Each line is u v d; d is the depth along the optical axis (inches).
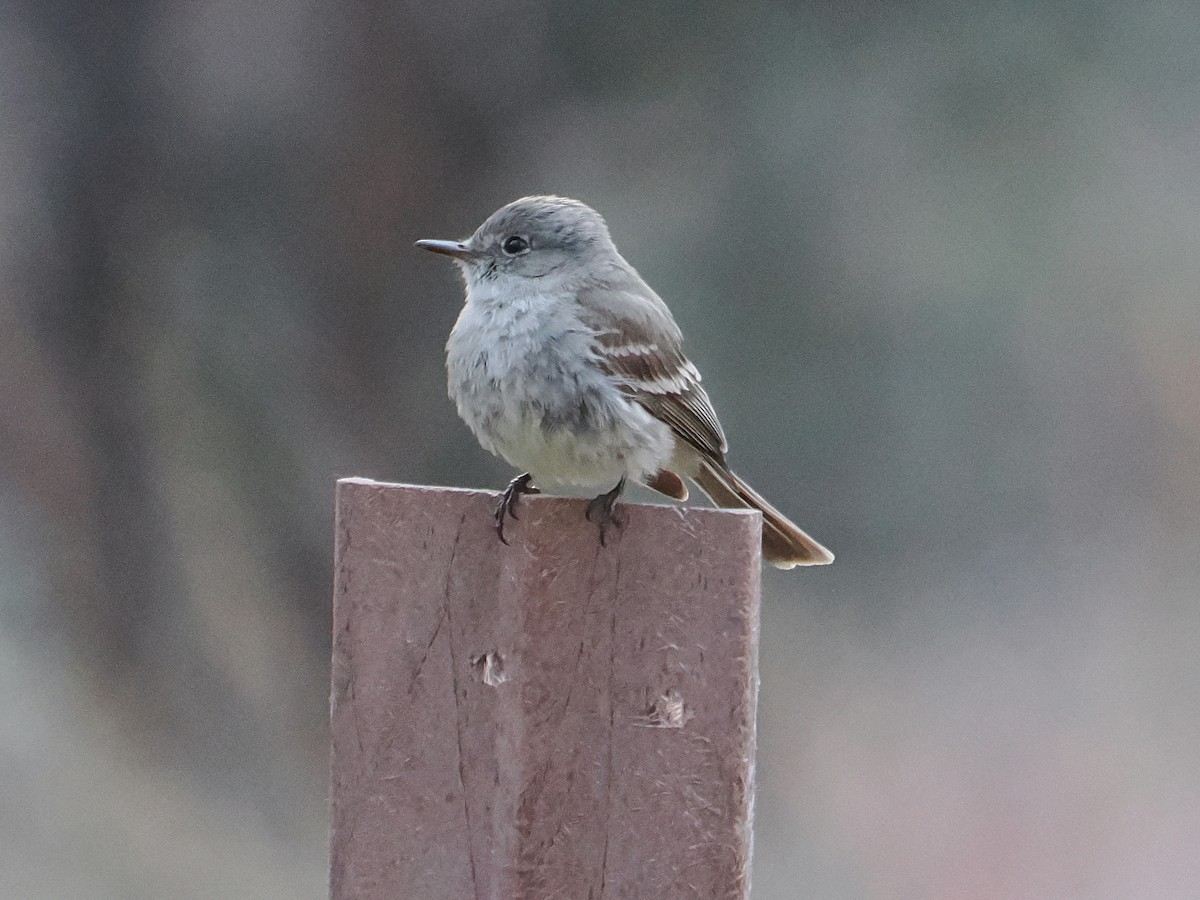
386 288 572.1
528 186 573.3
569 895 161.2
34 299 549.0
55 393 545.3
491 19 566.6
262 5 561.6
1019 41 554.3
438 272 572.1
